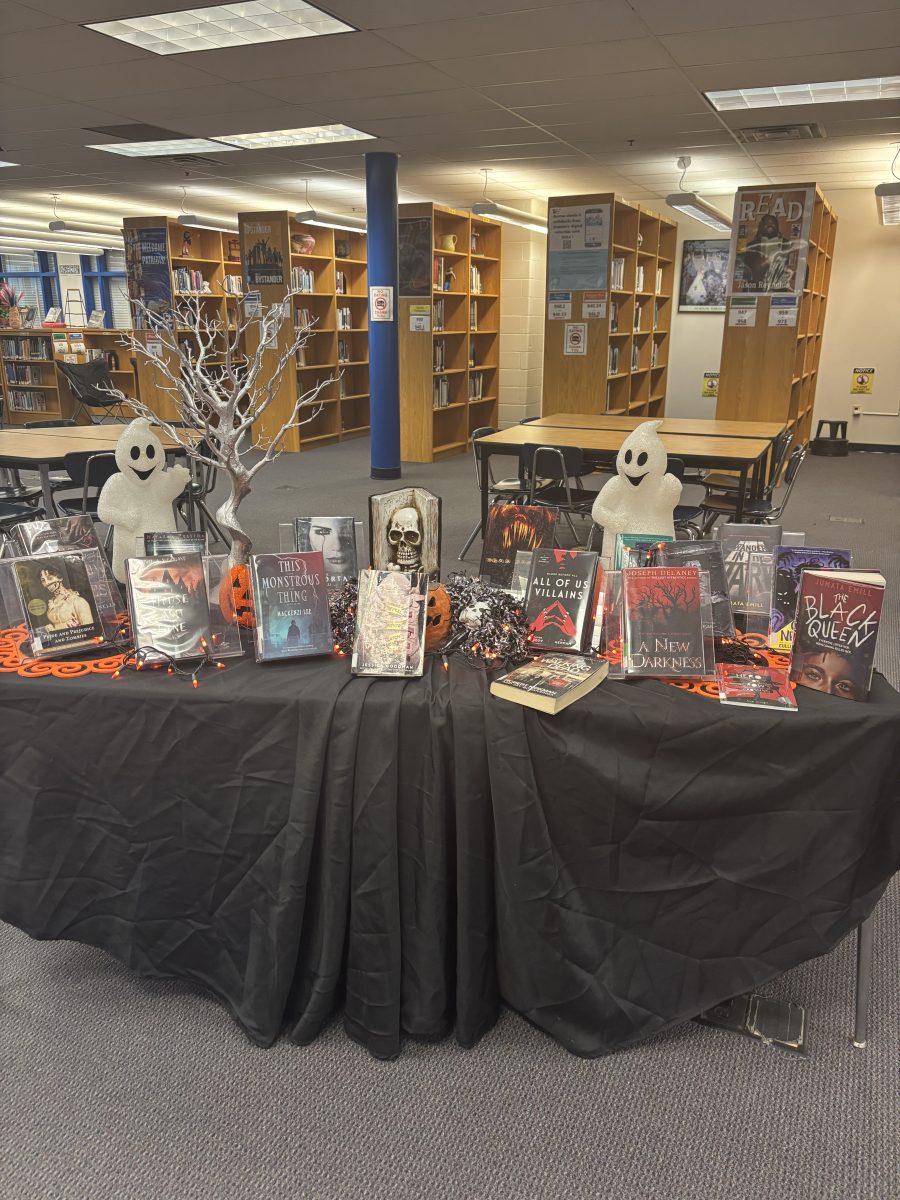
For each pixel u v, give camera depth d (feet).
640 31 14.20
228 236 36.91
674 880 5.82
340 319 33.86
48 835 6.16
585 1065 5.94
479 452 18.61
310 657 6.36
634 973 5.97
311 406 33.19
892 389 34.47
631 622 6.20
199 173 28.84
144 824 6.07
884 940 7.22
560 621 6.51
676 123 21.20
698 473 22.80
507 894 5.75
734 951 5.89
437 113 20.12
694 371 38.93
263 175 29.30
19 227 42.55
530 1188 5.06
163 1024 6.31
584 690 5.79
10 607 6.84
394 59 15.87
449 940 5.99
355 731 5.61
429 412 30.37
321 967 5.91
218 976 6.33
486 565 7.69
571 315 26.48
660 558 6.71
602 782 5.61
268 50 15.29
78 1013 6.41
